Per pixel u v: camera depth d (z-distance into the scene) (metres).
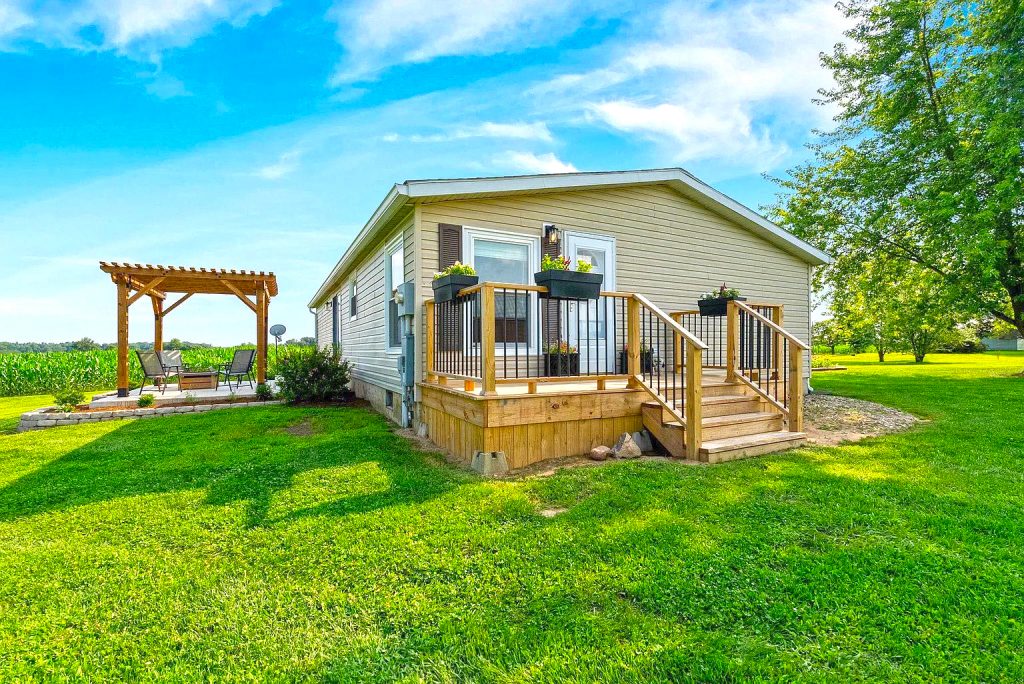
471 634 1.98
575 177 6.57
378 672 1.79
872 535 2.79
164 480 4.23
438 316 5.61
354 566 2.58
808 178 16.66
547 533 2.91
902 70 13.55
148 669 1.85
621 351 7.23
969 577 2.30
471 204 6.17
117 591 2.39
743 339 6.60
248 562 2.67
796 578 2.32
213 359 17.31
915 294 15.25
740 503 3.32
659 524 2.99
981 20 12.10
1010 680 1.65
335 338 14.04
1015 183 11.16
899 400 8.29
